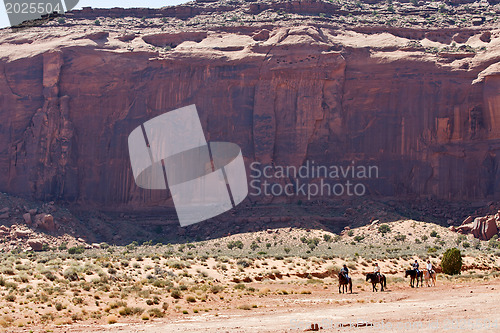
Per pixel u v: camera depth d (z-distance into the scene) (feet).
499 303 106.22
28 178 339.36
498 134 328.49
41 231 303.48
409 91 342.23
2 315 107.45
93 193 345.10
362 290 156.66
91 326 100.78
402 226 295.89
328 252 252.01
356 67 348.59
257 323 96.99
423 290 150.00
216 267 193.16
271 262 210.59
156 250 280.10
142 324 102.42
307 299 135.64
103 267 175.22
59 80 353.10
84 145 349.82
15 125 350.64
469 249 259.80
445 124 335.88
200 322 102.01
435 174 333.21
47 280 146.00
